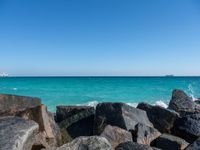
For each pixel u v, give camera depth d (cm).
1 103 1019
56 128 1121
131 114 1319
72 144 712
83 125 1366
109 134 1077
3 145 620
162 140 1091
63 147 704
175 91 1912
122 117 1262
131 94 4506
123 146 830
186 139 1236
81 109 1495
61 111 1521
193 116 1313
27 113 977
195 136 1204
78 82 8556
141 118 1357
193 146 812
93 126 1348
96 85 6800
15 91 4853
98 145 709
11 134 667
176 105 1781
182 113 1730
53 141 985
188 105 1791
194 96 4356
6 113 975
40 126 959
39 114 977
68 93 4559
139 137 1120
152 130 1179
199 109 1777
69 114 1500
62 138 1173
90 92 4797
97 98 3859
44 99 3659
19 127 709
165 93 4675
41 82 8506
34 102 1102
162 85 7012
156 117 1439
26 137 684
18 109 991
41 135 929
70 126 1364
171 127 1381
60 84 7212
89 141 721
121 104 1324
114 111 1303
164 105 3097
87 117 1404
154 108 1477
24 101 1076
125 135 1101
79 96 4097
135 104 3167
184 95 1881
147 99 3781
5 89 5269
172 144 1059
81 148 701
